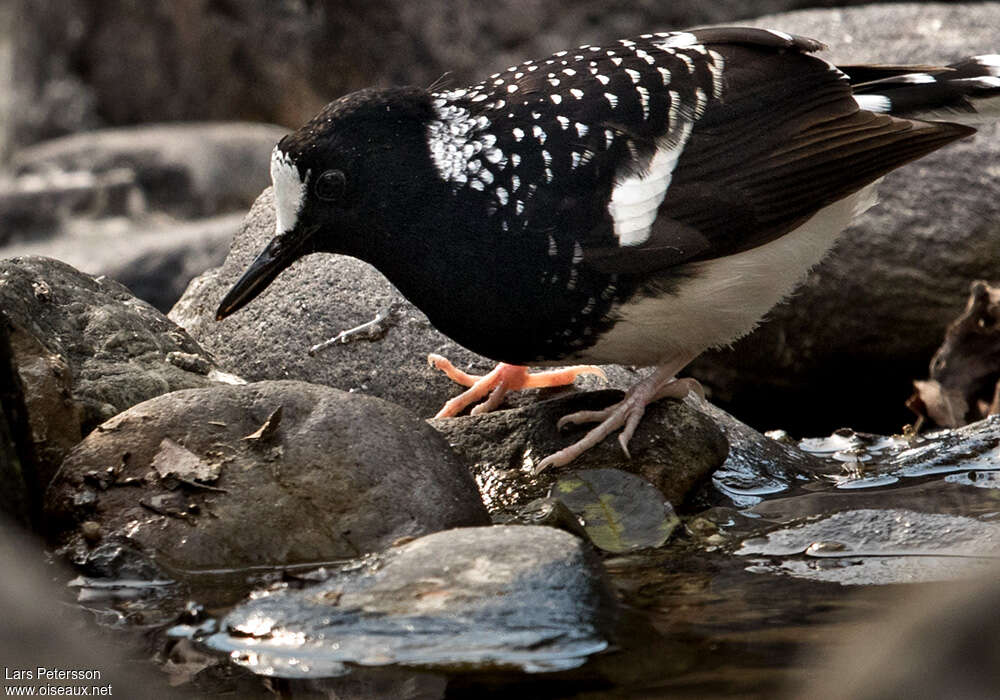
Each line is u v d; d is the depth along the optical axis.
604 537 8.55
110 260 15.97
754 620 7.03
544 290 8.75
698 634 6.86
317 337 10.72
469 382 10.33
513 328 8.93
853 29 14.78
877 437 10.79
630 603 7.34
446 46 18.58
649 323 8.94
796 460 10.27
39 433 8.74
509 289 8.77
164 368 9.67
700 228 8.72
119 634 7.10
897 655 6.07
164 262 15.92
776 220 8.87
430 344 10.58
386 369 10.53
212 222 18.00
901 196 12.97
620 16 17.59
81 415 9.00
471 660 6.58
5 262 9.63
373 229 8.95
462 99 9.01
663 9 17.41
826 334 13.14
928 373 13.16
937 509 8.64
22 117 23.73
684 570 7.97
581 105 8.80
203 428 8.40
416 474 8.34
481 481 9.24
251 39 20.66
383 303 10.75
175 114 22.19
